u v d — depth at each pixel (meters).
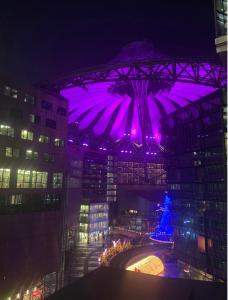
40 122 65.75
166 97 165.75
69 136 146.25
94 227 127.88
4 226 54.91
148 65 73.75
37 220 62.28
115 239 130.25
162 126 95.50
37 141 64.44
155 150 179.12
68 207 96.25
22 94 61.91
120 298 16.83
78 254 100.56
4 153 56.50
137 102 165.12
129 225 161.62
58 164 69.50
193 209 75.94
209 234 68.25
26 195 60.44
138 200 175.88
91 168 145.50
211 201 68.12
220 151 65.88
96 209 131.00
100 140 171.38
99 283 18.95
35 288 60.53
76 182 113.88
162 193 179.12
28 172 61.41
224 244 62.56
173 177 87.25
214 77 75.19
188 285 18.69
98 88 157.25
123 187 167.25
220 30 30.94
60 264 67.56
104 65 74.12
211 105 70.00
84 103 166.88
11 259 55.44
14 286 55.34
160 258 95.31
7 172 56.72
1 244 53.84
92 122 179.75
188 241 77.44
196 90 151.12
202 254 70.44
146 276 20.28
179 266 81.81
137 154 175.25
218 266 64.25
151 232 146.88
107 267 22.03
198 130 75.56
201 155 73.56
